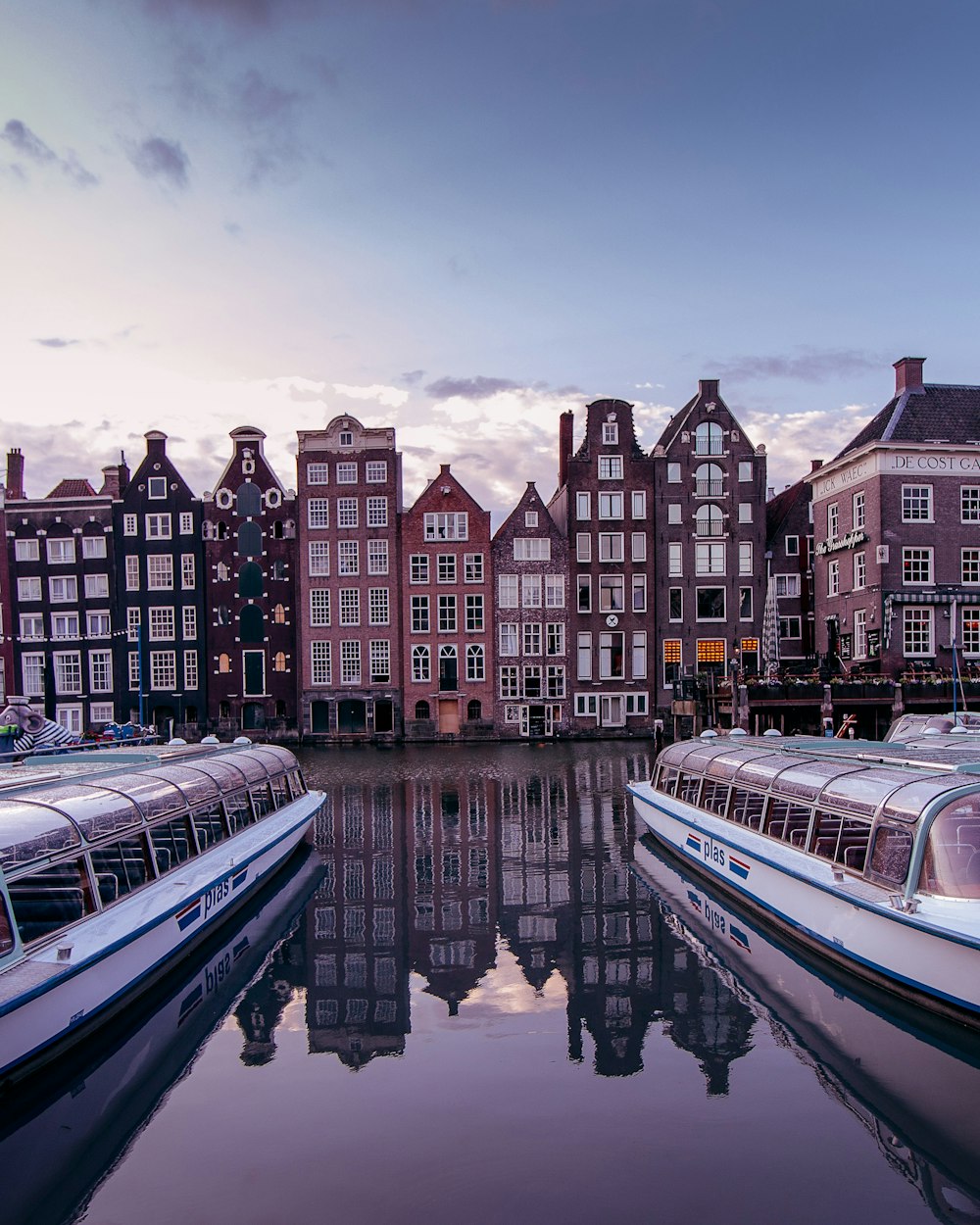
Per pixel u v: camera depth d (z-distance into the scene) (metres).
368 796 24.84
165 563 44.97
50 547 45.72
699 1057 8.31
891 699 31.17
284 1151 6.91
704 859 14.82
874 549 35.12
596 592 44.25
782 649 45.00
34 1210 6.25
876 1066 8.09
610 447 44.34
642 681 44.16
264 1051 8.61
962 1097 7.56
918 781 9.91
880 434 35.44
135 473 45.06
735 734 18.17
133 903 10.37
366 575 44.47
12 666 45.69
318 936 12.11
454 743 42.75
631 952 11.26
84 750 16.97
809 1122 7.19
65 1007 8.30
